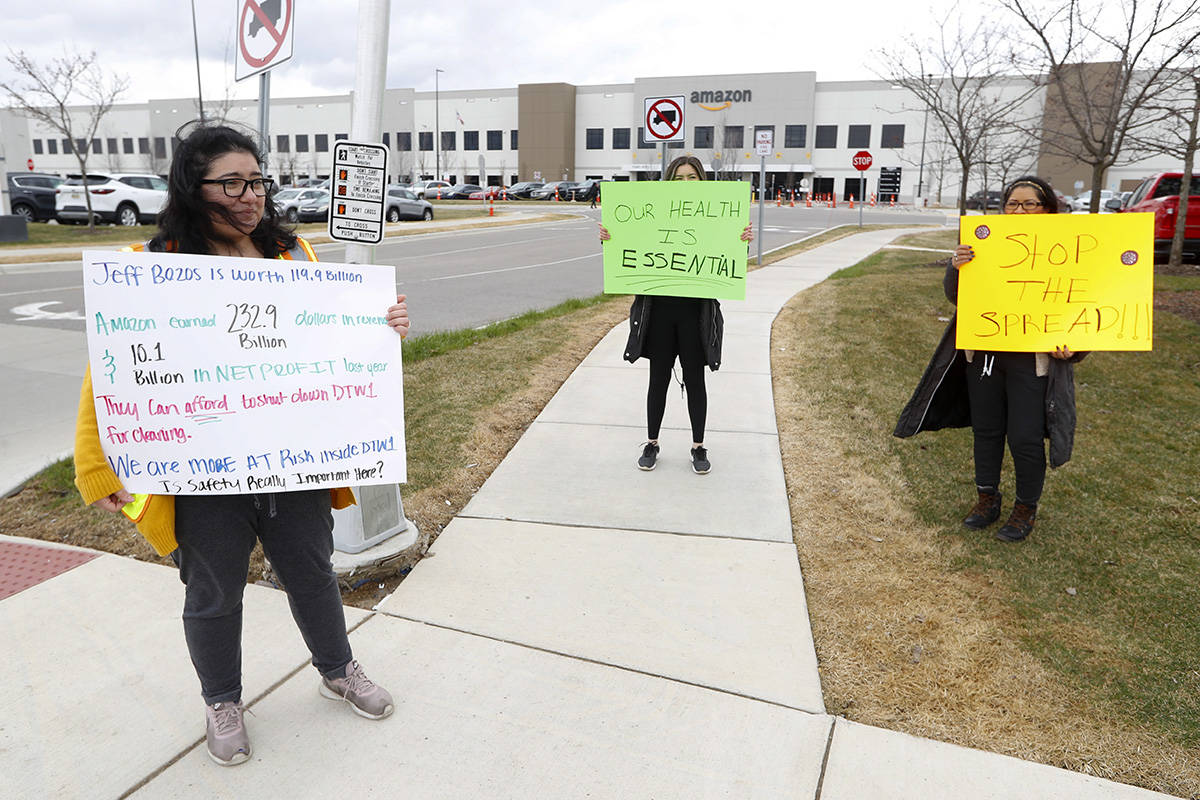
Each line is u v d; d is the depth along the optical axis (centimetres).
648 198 440
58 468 479
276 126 7981
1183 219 1252
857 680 287
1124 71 1070
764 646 306
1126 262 345
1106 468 480
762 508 428
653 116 1008
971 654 300
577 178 7569
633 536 396
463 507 431
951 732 261
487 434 532
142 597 339
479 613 328
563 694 278
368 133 333
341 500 264
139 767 244
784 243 2188
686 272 442
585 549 383
